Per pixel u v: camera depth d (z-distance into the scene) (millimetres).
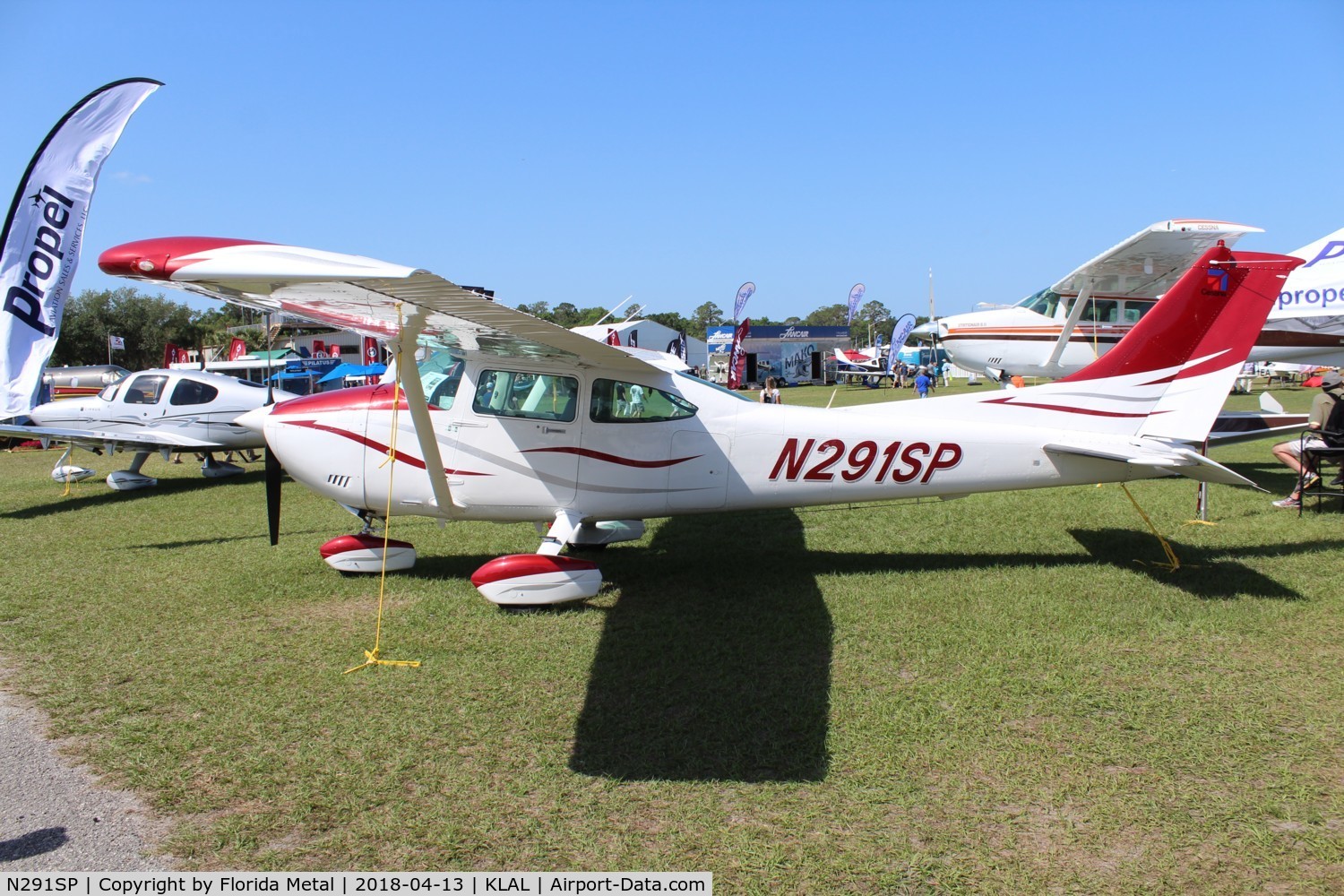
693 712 3869
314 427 6051
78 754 3539
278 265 3400
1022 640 4699
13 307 8508
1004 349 14516
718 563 6590
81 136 8547
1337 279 12914
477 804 3127
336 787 3256
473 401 5879
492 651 4676
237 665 4508
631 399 5887
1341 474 8508
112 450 10938
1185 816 2992
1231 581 5746
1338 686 4031
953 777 3285
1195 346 6016
